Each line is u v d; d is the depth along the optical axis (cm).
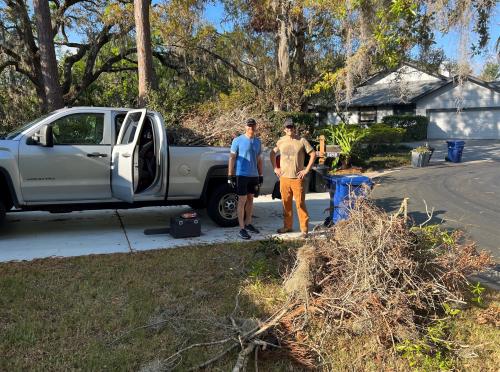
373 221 442
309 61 2197
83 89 2300
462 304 438
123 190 676
